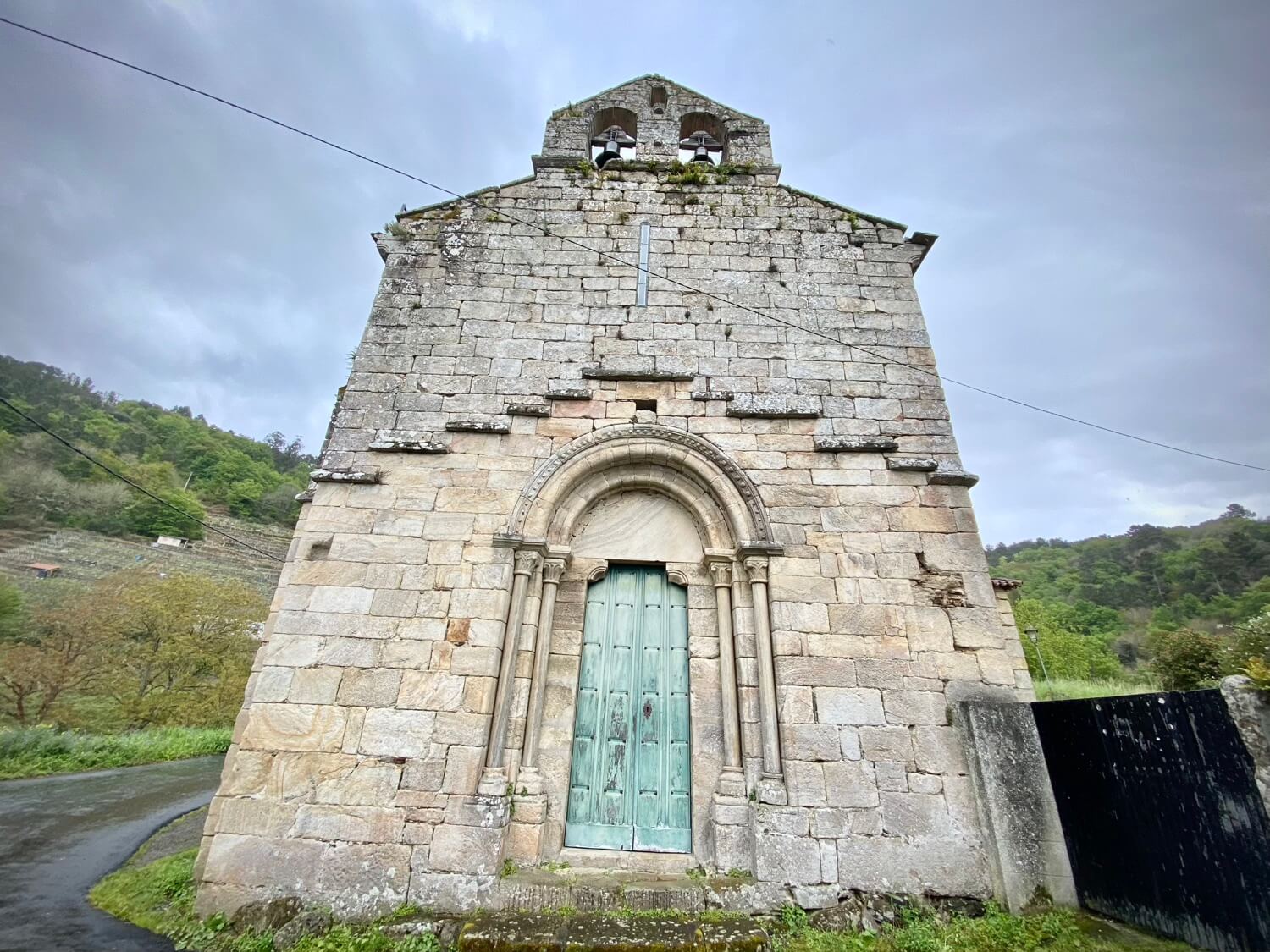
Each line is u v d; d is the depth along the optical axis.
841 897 6.05
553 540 8.00
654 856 6.70
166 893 6.56
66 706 23.11
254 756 6.55
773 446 8.38
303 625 7.16
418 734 6.67
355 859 6.14
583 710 7.50
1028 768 6.54
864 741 6.74
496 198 10.29
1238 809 4.85
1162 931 5.38
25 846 9.18
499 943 5.12
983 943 5.45
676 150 11.42
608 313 9.36
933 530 7.85
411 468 8.15
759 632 7.30
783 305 9.50
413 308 9.29
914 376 8.99
